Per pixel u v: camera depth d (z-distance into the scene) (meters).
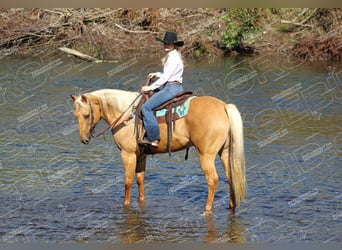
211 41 31.86
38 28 31.08
